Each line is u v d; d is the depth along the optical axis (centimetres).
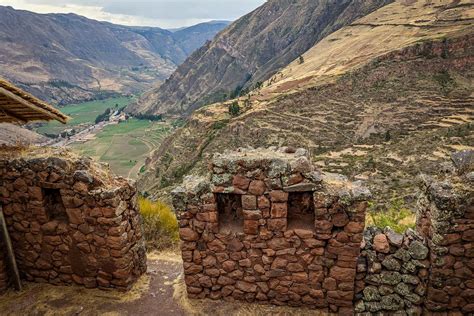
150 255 963
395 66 9925
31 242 790
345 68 11762
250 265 694
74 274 792
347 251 643
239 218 712
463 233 604
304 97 9681
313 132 7912
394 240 663
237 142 8556
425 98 8450
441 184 620
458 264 620
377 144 6800
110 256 752
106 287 782
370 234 695
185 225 694
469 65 9300
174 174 8750
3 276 779
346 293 670
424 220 671
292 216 685
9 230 792
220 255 701
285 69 17300
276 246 669
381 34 14875
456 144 5294
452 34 10419
